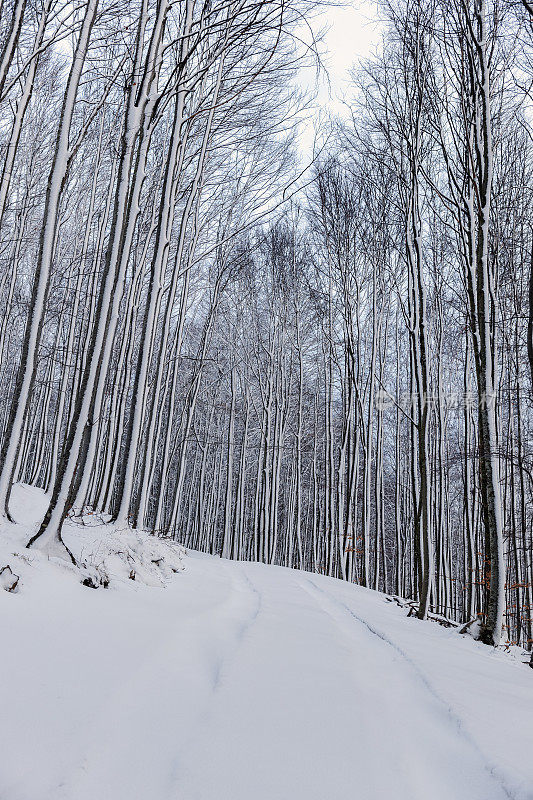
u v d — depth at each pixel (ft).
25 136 49.11
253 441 106.01
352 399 73.26
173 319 73.67
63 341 64.03
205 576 29.40
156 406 35.47
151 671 10.98
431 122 35.53
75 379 46.65
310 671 13.37
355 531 71.61
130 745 8.02
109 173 48.88
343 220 66.54
